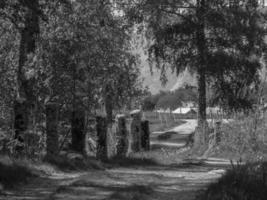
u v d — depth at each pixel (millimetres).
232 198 10188
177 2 31391
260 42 31594
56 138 18078
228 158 25234
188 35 31922
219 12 31297
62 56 19156
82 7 19562
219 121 28750
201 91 31891
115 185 12633
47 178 14023
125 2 30266
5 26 20984
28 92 18781
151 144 41031
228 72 32188
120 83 22125
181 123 63781
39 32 18688
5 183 12367
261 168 11352
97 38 19641
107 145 22500
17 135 17031
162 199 11266
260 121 27719
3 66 20953
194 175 16531
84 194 11430
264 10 32000
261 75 32438
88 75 19484
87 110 19641
